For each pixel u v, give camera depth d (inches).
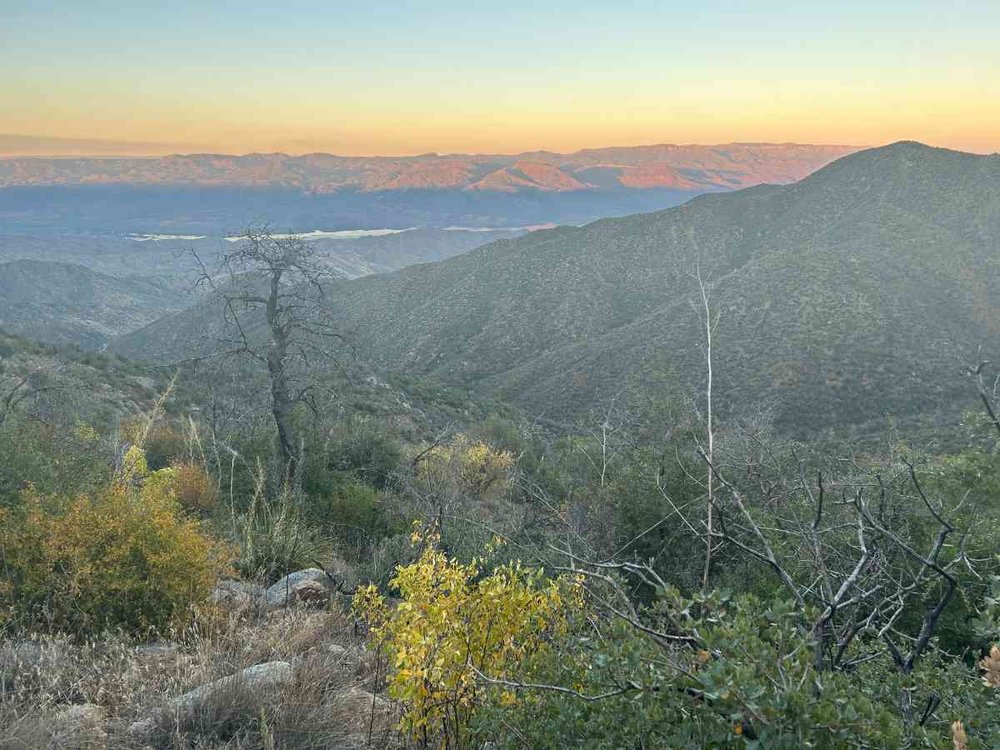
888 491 237.1
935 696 108.0
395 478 568.7
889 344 3127.5
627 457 359.9
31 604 202.4
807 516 243.9
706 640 92.0
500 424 1160.2
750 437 321.1
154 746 137.3
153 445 559.5
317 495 474.6
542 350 5014.8
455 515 324.8
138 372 1311.5
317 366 623.2
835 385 2834.6
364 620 210.7
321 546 345.1
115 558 208.4
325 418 660.7
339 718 145.9
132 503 234.8
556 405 3326.8
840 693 84.2
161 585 210.2
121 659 171.5
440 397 2119.8
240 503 426.0
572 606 134.1
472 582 165.2
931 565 114.7
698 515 263.9
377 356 5383.9
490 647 131.3
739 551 241.3
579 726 103.7
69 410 647.8
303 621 209.3
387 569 275.3
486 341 5221.5
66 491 284.5
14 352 1163.3
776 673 88.2
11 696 148.6
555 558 213.8
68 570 209.8
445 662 124.3
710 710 87.8
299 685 157.8
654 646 104.9
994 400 123.0
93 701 158.4
